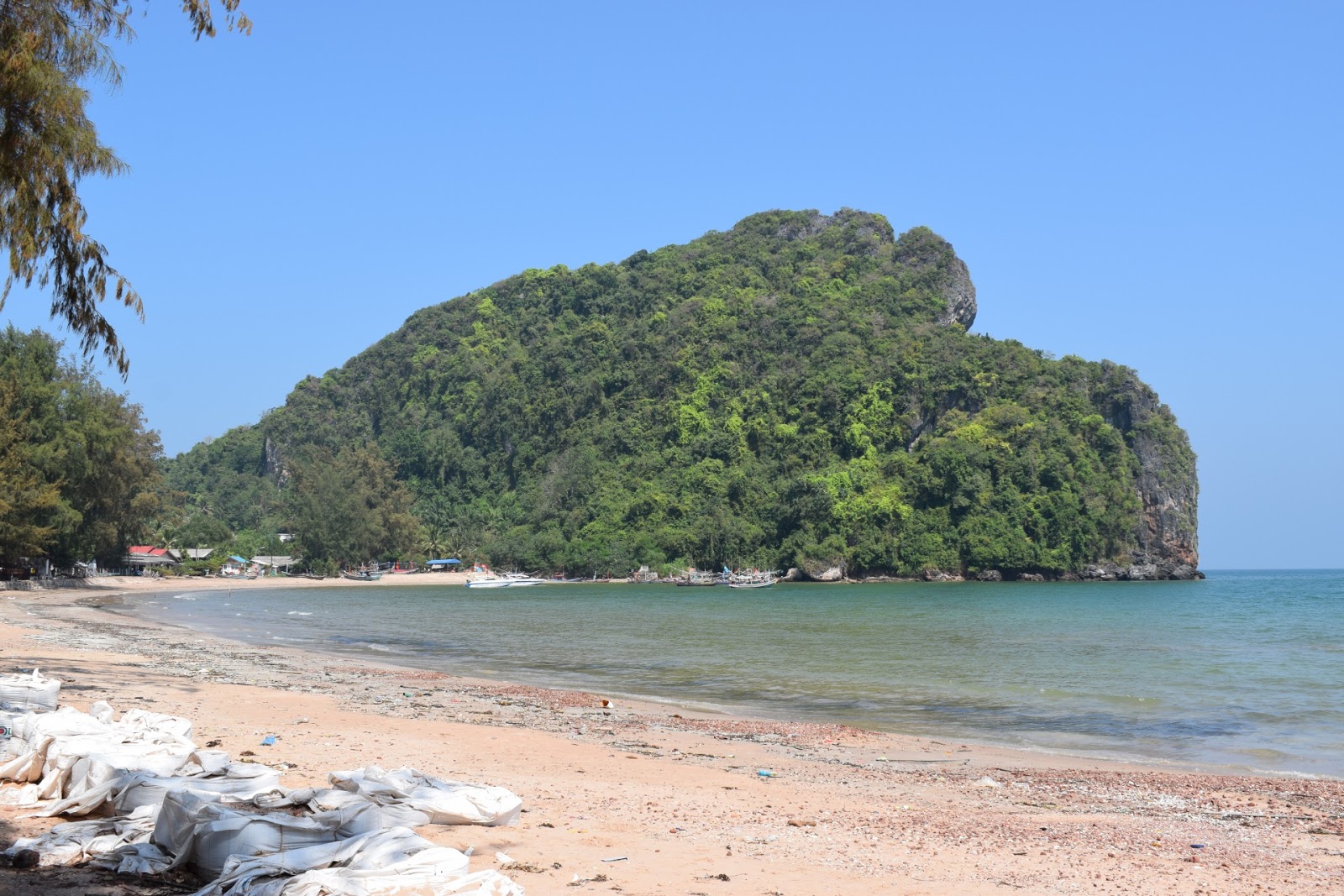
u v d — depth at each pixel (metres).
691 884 9.54
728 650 49.41
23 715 13.45
